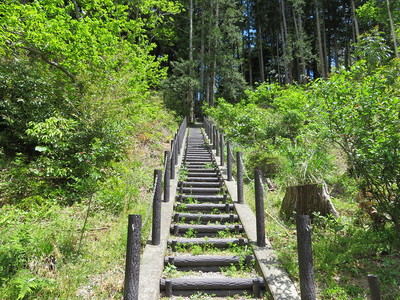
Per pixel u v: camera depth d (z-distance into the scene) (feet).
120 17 31.17
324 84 12.24
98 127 19.19
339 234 12.34
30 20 18.17
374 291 5.45
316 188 14.12
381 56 15.14
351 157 12.03
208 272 10.98
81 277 9.19
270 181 20.85
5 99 18.49
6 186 15.29
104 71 23.34
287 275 9.58
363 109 11.00
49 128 16.03
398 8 34.81
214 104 77.15
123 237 11.90
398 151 10.39
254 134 30.94
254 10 99.50
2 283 8.06
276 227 13.74
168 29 67.72
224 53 76.07
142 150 27.63
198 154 32.96
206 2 75.31
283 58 77.61
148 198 17.99
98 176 14.92
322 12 83.71
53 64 21.75
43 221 12.89
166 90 60.59
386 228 11.84
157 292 8.95
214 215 15.67
